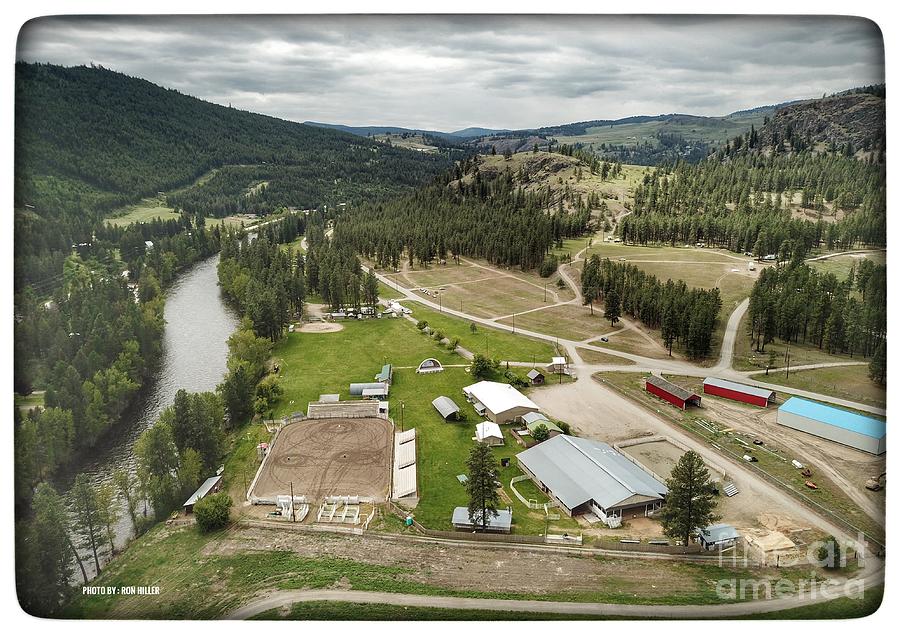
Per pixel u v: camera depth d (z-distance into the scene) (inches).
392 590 1612.9
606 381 3336.6
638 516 2059.5
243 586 1673.2
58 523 1695.4
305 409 3075.8
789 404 2726.4
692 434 2650.1
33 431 2287.2
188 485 2310.5
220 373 3673.7
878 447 2374.5
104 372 3216.0
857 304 3412.9
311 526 2020.2
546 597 1569.9
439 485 2292.1
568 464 2281.0
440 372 3558.1
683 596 1565.0
